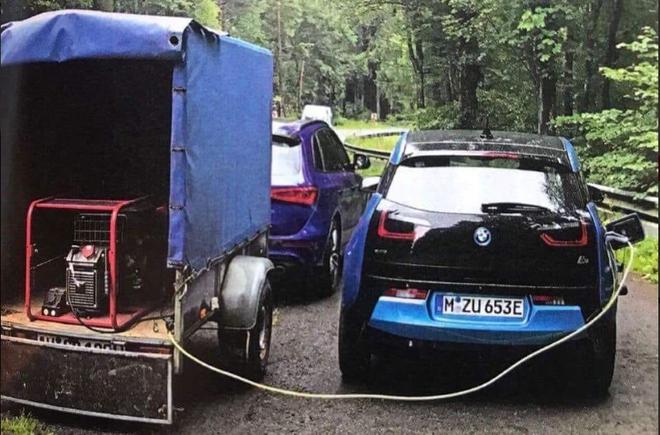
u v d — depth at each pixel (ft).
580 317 14.58
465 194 15.38
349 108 172.76
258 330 16.78
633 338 19.83
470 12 51.11
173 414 13.37
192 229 13.56
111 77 18.17
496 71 46.96
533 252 14.56
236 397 16.14
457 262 14.70
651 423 14.26
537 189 15.42
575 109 29.04
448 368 18.10
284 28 113.19
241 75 16.97
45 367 13.55
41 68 16.49
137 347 13.28
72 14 13.10
